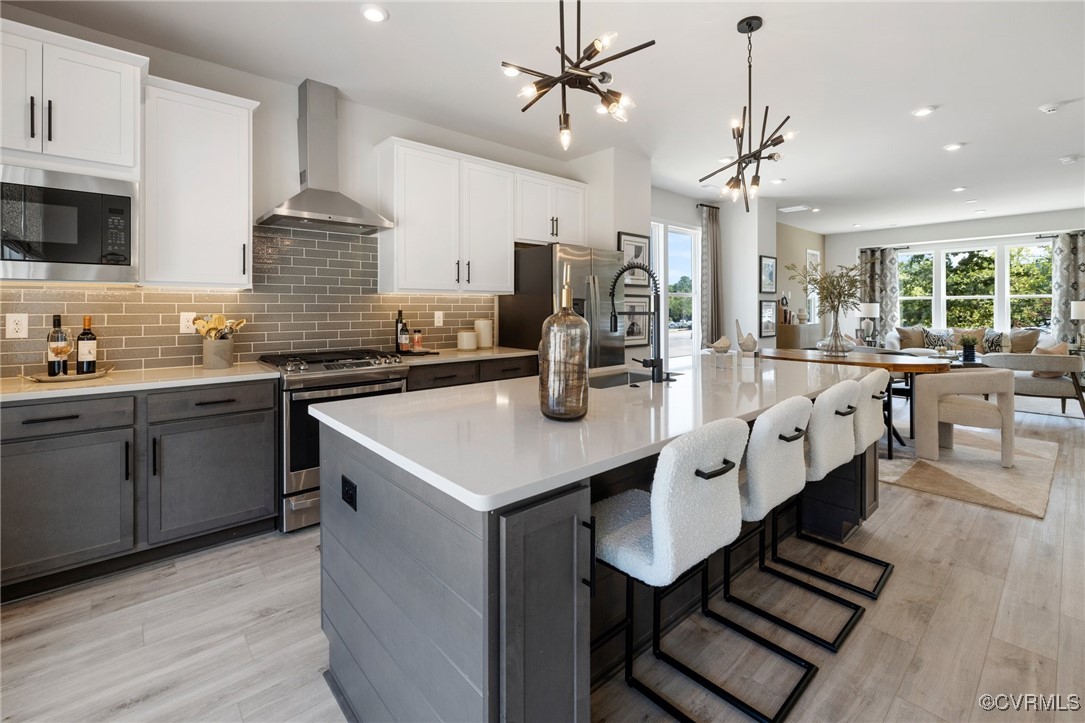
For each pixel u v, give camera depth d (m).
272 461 2.79
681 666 1.74
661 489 1.24
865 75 3.29
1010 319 8.48
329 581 1.71
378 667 1.40
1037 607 2.09
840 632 1.91
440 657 1.14
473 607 1.03
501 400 1.94
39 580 2.20
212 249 2.79
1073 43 2.91
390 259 3.60
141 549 2.40
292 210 3.01
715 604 2.15
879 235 9.56
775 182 6.07
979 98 3.66
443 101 3.64
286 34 2.76
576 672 1.17
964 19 2.66
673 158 5.04
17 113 2.14
